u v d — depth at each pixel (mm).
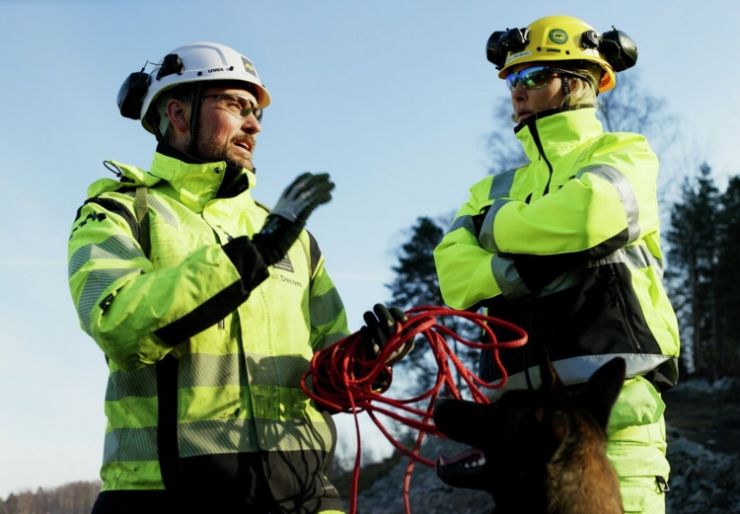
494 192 4492
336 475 41344
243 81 3770
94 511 3311
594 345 3842
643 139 4160
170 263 3404
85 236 3357
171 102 3762
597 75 4473
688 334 63531
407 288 48781
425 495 28484
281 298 3617
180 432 3254
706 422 28578
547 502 3053
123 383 3334
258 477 3314
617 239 3855
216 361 3363
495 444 3234
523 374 3998
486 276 4051
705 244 58906
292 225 3170
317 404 3688
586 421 3176
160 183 3650
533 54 4340
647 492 3754
